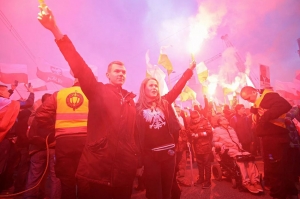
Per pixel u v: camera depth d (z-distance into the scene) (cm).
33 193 380
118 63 232
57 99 309
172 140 279
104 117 200
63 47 182
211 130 549
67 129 297
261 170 648
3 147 455
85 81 192
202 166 557
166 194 271
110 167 190
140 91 289
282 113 326
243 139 780
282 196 333
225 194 466
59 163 293
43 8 176
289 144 356
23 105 498
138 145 254
